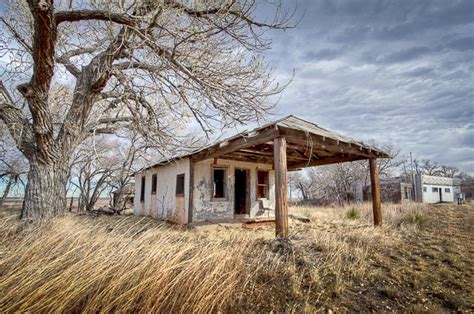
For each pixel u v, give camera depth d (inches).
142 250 127.8
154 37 161.3
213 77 167.9
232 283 112.7
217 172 403.5
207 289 105.3
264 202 396.8
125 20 154.3
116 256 115.3
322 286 125.3
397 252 182.1
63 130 207.5
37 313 89.3
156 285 101.7
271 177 414.3
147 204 482.9
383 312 106.9
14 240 148.3
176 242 152.7
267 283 124.9
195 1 153.9
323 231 243.1
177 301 102.5
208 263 119.3
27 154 199.3
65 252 124.0
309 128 251.3
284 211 194.2
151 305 98.7
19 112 199.8
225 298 106.1
